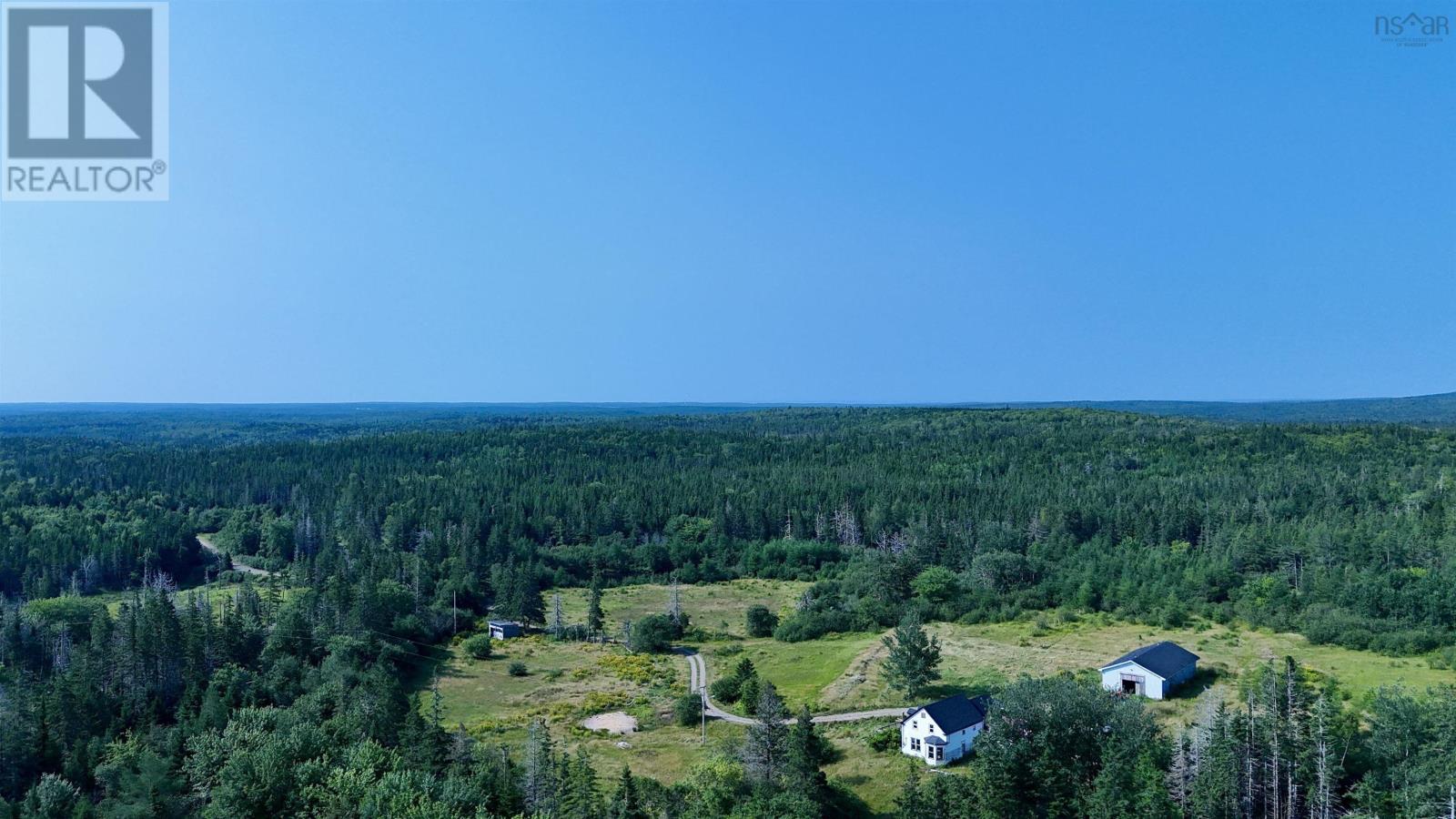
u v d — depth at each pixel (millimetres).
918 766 82062
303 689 103188
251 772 66875
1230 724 70062
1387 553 136375
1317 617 117875
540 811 67875
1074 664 107375
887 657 114125
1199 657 106125
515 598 147625
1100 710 73312
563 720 102750
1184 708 89500
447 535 189375
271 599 143875
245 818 63594
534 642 139500
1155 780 62812
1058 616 132875
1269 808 65875
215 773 73125
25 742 84125
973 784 69438
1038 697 75188
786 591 176000
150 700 98312
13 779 81500
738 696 108625
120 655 100375
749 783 76125
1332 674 96125
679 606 160500
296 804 65062
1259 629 120562
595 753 91375
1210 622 125750
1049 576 149125
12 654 111750
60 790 75375
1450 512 149000
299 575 155500
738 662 125188
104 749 84438
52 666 111875
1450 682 91438
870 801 76250
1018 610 136625
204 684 102438
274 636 113938
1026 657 111875
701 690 113188
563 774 77312
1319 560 140375
